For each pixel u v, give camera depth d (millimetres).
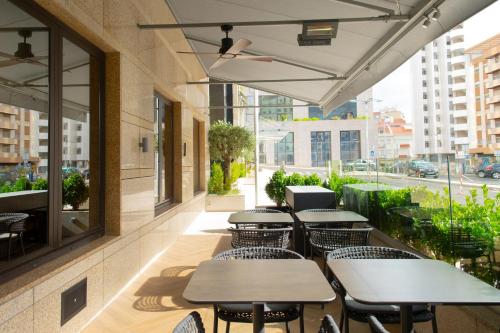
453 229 2865
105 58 3518
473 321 2270
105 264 3145
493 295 1686
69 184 2871
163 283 3852
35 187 2426
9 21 2197
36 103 2436
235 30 5645
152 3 4582
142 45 4203
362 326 2842
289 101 25797
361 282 1866
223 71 8742
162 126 5777
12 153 2223
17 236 2258
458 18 2910
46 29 2537
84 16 2803
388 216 4402
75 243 2936
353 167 6199
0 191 2131
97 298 2988
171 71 5699
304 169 29406
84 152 3135
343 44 4715
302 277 1921
